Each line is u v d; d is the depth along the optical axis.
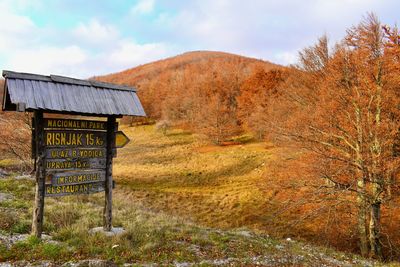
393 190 13.39
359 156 12.97
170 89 74.62
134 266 6.26
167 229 9.59
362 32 14.41
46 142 7.05
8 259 6.05
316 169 14.09
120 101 8.07
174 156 39.97
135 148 46.16
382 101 12.98
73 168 7.51
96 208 11.52
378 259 12.23
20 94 6.31
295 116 18.14
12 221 8.26
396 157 12.40
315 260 8.91
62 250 6.50
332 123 14.61
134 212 12.06
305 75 21.08
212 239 9.19
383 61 13.23
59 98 6.90
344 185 13.65
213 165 34.12
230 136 47.16
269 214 19.22
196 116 53.69
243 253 8.32
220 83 61.22
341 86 15.19
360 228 13.51
